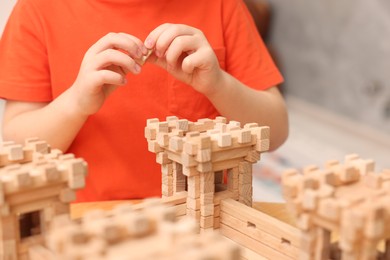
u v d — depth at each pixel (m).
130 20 0.99
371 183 0.64
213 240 0.57
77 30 0.98
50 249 0.65
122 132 0.98
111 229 0.57
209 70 0.90
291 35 2.54
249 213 0.75
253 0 2.59
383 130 2.14
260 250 0.74
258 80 1.04
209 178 0.77
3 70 0.98
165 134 0.78
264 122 1.00
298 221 0.63
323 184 0.63
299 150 2.06
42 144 0.71
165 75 0.98
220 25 1.03
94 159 0.98
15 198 0.65
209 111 1.01
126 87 0.98
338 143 2.14
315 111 2.45
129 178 0.99
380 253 0.66
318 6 2.38
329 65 2.37
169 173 0.80
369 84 2.19
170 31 0.88
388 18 2.07
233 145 0.77
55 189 0.66
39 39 0.98
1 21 1.12
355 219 0.59
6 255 0.66
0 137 1.04
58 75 0.98
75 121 0.93
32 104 0.99
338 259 0.67
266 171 1.84
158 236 0.58
